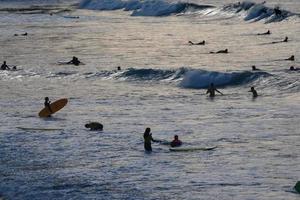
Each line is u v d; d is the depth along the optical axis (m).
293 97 124.31
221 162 79.44
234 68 155.00
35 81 154.00
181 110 115.44
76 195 69.00
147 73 153.88
